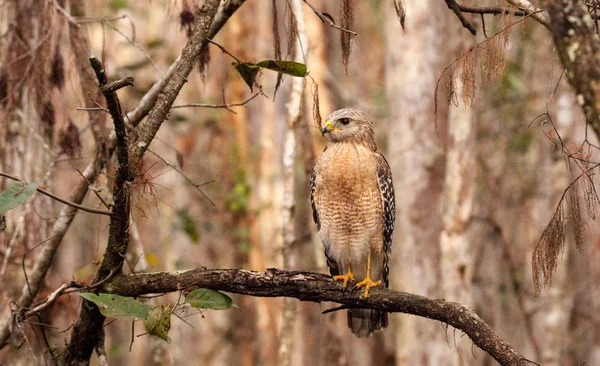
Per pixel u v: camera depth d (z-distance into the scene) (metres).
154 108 7.38
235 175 18.66
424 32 14.16
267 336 18.72
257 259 18.83
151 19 17.55
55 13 10.16
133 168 7.23
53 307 10.46
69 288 8.28
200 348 19.78
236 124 19.38
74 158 10.24
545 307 17.73
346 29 7.95
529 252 18.47
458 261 13.52
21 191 7.07
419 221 14.18
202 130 19.34
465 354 14.34
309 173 13.33
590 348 19.22
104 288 7.76
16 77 10.31
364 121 10.70
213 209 19.02
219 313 20.05
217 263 19.22
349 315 9.85
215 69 19.03
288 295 7.94
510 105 19.88
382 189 10.41
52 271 11.88
